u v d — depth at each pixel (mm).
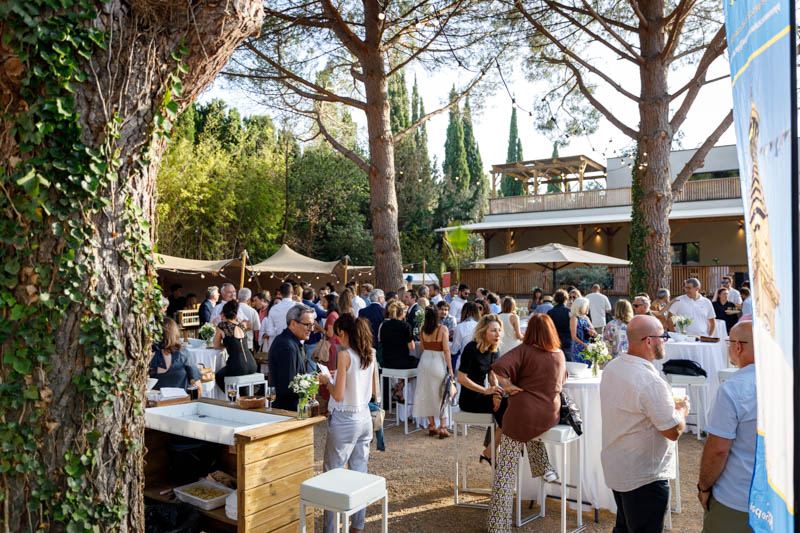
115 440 2467
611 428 3203
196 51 2531
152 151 2551
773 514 1443
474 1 10578
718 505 2539
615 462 3166
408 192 36000
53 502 2316
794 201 1218
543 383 4027
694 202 21516
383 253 11602
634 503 3104
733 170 22719
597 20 10930
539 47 12453
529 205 24672
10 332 2232
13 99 2207
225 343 6738
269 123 36312
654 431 3094
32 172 2201
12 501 2264
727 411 2506
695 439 6762
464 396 4973
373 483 3273
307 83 11188
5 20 2139
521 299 21891
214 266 15656
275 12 10625
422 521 4465
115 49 2354
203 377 5938
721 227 21484
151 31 2428
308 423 3750
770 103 1342
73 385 2334
